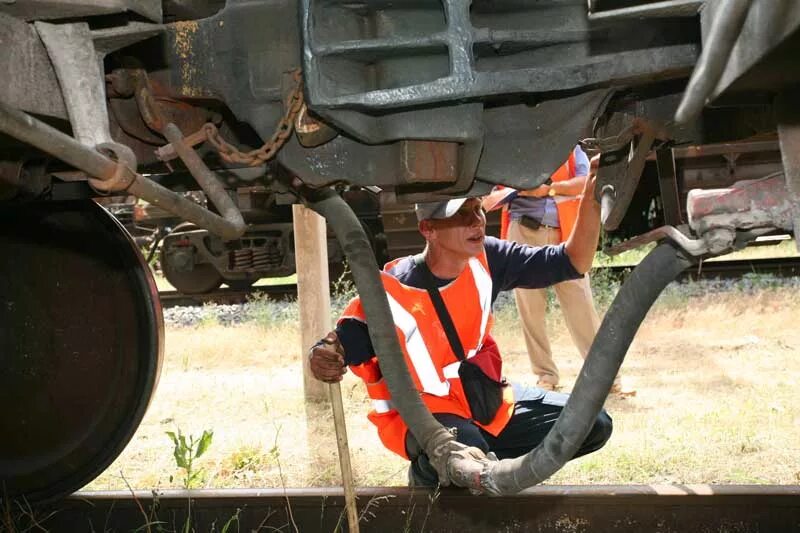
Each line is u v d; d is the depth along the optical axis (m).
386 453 4.84
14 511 3.69
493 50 2.37
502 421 3.57
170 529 3.55
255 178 3.20
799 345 7.10
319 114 2.34
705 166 10.49
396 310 3.45
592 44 2.33
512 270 3.67
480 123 2.43
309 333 6.07
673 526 3.21
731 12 1.69
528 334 6.09
